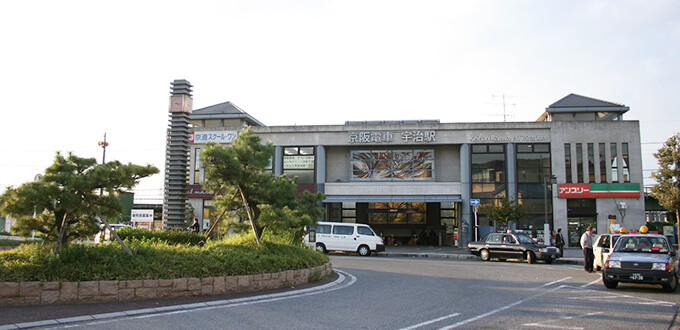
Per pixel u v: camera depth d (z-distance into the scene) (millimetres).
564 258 25000
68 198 9758
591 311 9867
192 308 9359
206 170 14258
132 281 9805
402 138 37219
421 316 9148
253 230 14844
